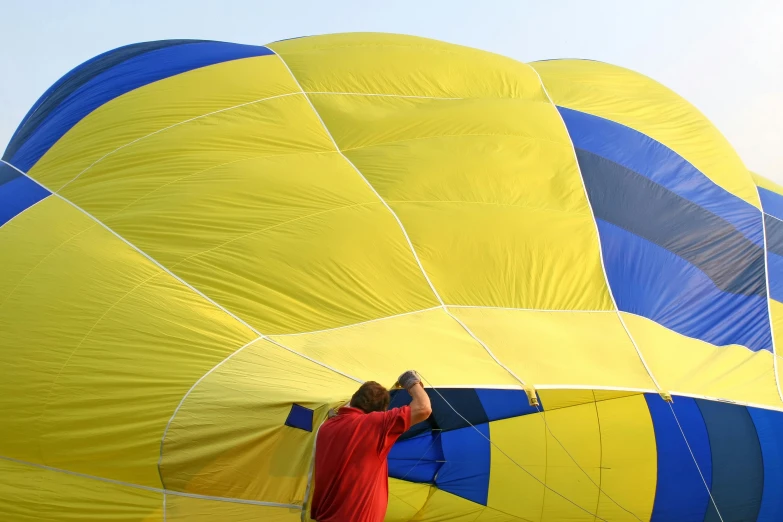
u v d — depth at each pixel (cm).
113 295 752
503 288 844
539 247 907
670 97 1349
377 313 770
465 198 958
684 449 984
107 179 940
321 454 429
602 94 1298
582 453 973
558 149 1086
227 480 599
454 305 806
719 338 891
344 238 843
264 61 1198
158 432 629
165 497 624
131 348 696
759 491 973
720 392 715
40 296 759
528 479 966
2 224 879
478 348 704
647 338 809
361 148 1044
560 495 960
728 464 980
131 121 1021
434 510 937
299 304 762
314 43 1305
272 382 623
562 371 675
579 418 988
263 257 804
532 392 619
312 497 432
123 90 1090
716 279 978
